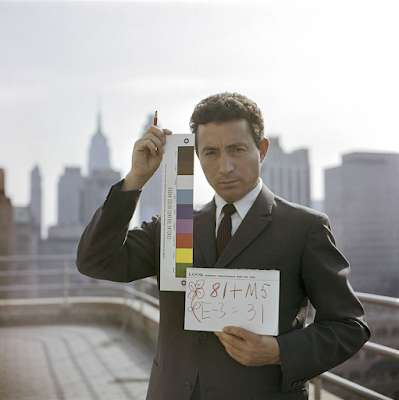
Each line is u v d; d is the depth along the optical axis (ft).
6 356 17.21
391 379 194.80
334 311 3.74
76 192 501.15
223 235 4.08
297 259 3.88
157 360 4.22
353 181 414.41
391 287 397.60
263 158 4.26
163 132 3.95
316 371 3.51
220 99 3.94
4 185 399.44
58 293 275.18
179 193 3.85
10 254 400.88
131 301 22.27
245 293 3.57
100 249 4.01
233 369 3.76
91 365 16.07
